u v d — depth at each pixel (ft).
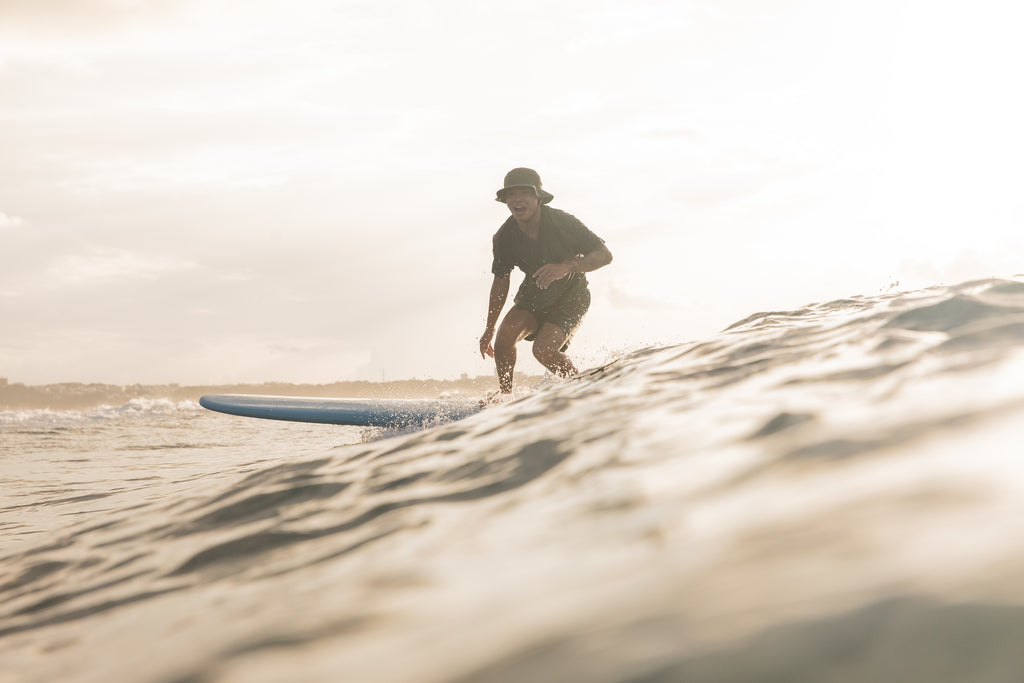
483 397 18.33
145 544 5.19
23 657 3.37
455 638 2.01
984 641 1.26
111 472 18.98
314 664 2.17
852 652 1.34
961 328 5.08
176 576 4.30
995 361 4.17
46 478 18.02
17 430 39.88
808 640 1.40
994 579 1.42
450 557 3.05
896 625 1.36
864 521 1.97
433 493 4.73
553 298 18.21
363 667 1.99
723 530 2.35
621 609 1.85
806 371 5.08
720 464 3.31
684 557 2.16
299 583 3.39
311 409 20.65
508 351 17.88
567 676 1.54
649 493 3.15
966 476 2.15
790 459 3.05
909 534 1.79
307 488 5.67
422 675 1.78
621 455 4.21
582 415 5.77
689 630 1.59
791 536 2.04
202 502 6.11
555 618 1.93
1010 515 1.75
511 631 1.93
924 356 4.62
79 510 11.30
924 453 2.61
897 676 1.26
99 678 2.72
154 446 28.96
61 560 5.21
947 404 3.29
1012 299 5.55
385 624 2.35
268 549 4.39
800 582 1.67
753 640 1.45
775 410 4.13
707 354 6.77
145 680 2.46
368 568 3.27
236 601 3.41
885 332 5.49
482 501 4.23
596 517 3.05
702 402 5.04
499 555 2.89
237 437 32.17
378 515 4.50
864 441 2.99
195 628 3.07
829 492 2.41
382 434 17.95
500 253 18.58
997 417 2.90
